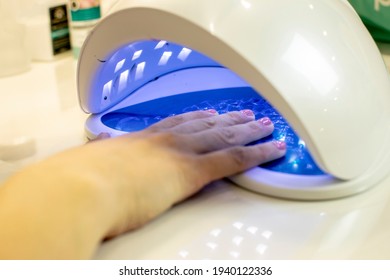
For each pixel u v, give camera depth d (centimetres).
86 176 30
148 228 31
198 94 52
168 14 32
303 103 31
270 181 35
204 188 36
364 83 35
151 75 54
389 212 32
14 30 69
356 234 30
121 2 38
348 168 33
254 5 32
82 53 43
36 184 28
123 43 39
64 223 26
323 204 34
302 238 30
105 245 30
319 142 32
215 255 29
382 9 67
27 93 62
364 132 34
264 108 48
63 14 77
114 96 49
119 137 37
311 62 32
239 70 31
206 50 32
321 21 35
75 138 48
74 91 63
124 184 31
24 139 47
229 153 36
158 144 36
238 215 33
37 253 25
